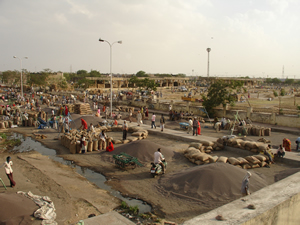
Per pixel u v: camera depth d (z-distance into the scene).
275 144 18.44
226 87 32.69
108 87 83.19
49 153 15.53
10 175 9.79
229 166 10.42
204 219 5.75
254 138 20.62
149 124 26.70
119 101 46.31
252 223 5.76
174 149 16.27
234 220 5.65
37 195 8.73
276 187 7.69
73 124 23.69
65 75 107.12
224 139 16.39
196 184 9.58
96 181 11.00
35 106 37.56
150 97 45.88
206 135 21.19
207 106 32.03
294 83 145.00
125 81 84.56
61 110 30.19
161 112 36.50
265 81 168.25
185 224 5.56
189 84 110.25
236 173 10.00
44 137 19.55
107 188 10.23
